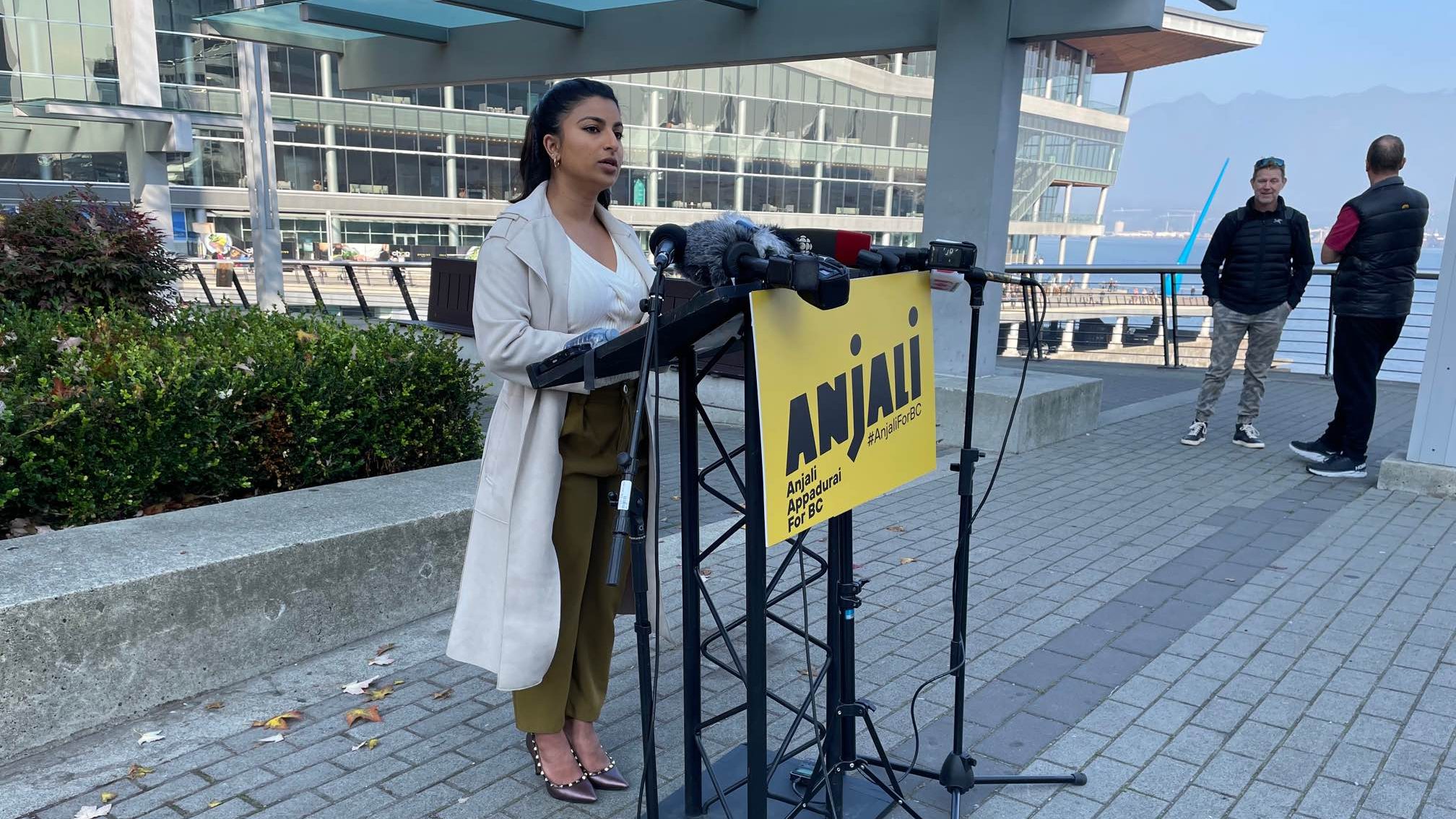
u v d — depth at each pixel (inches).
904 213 2080.5
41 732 105.8
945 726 115.6
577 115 87.9
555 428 89.0
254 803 97.7
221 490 150.5
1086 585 163.9
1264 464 252.4
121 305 212.2
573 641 95.2
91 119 609.9
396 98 1476.4
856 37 270.1
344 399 163.9
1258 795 100.1
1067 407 279.6
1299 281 254.7
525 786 102.0
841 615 88.6
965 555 94.0
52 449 130.6
